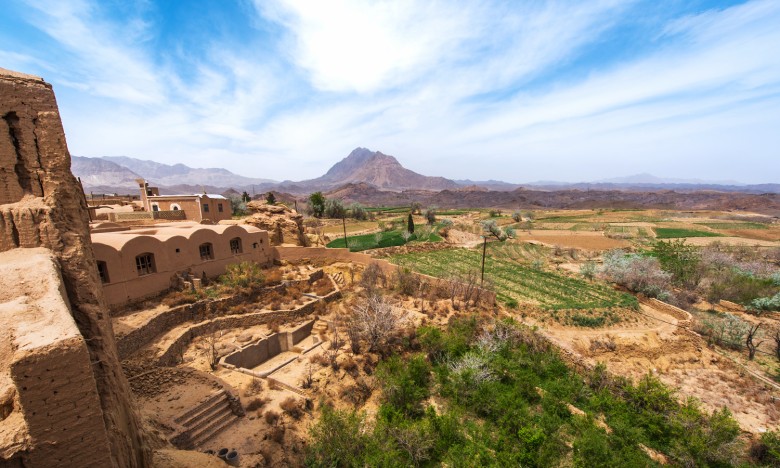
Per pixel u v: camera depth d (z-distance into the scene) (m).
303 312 29.55
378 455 15.57
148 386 17.88
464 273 47.03
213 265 31.77
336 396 20.69
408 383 21.19
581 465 17.31
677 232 92.81
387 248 60.78
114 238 25.33
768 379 27.56
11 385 6.85
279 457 15.94
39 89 9.67
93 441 6.87
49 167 9.68
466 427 19.84
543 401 22.34
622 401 22.89
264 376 21.28
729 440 19.33
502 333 28.70
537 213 156.75
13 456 6.17
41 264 8.23
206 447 15.82
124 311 24.23
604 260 53.66
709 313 39.22
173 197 49.91
